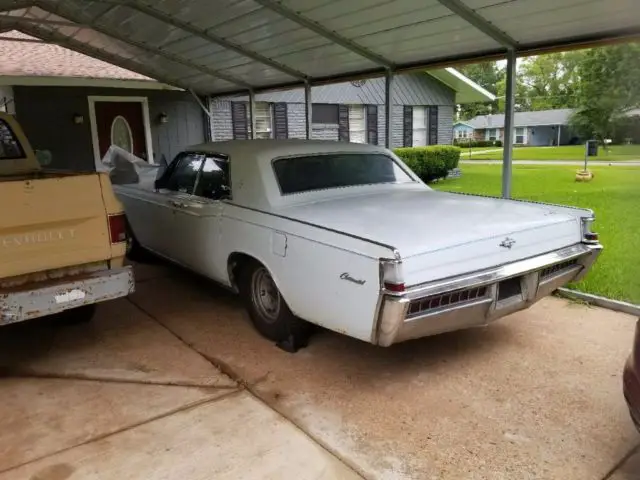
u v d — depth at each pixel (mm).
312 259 3391
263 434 2965
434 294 2988
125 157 7336
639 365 2371
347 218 3635
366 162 4922
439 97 17391
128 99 11172
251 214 4062
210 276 4824
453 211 3863
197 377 3662
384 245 2938
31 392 3488
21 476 2631
